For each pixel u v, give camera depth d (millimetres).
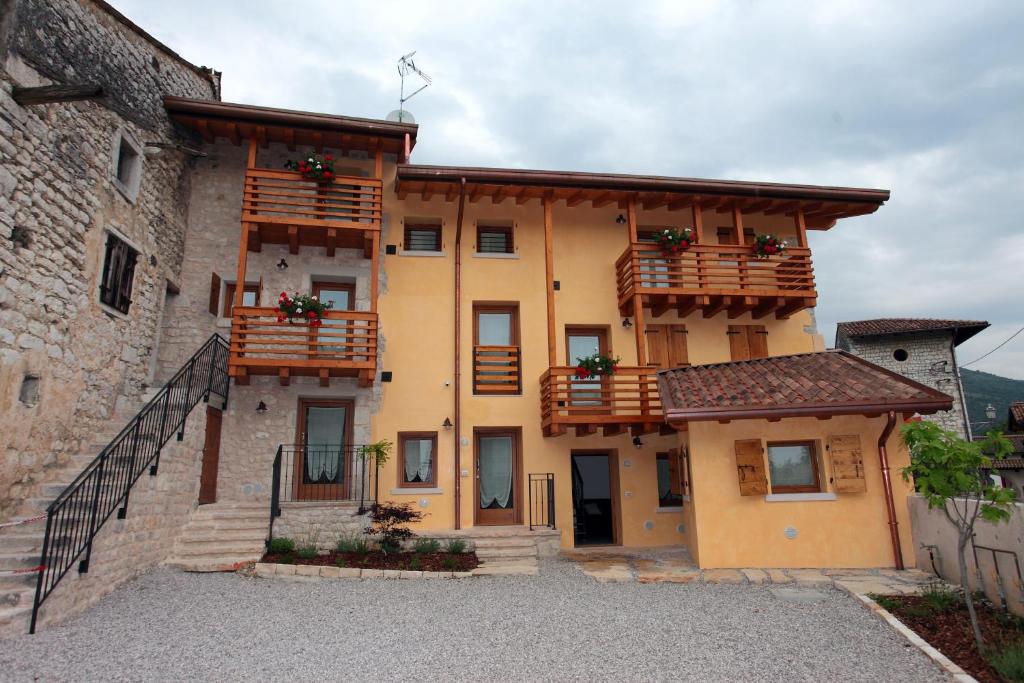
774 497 9586
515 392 13133
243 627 6672
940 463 6039
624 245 14242
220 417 11945
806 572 9094
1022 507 6488
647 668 5629
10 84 7543
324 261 13102
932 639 6270
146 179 10977
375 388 12609
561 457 12805
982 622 6559
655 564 10133
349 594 8211
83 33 9172
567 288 13797
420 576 9227
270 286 12750
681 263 14133
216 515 10430
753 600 7891
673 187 13164
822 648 6105
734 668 5621
